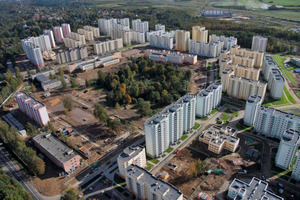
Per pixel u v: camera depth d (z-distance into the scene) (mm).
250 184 197375
